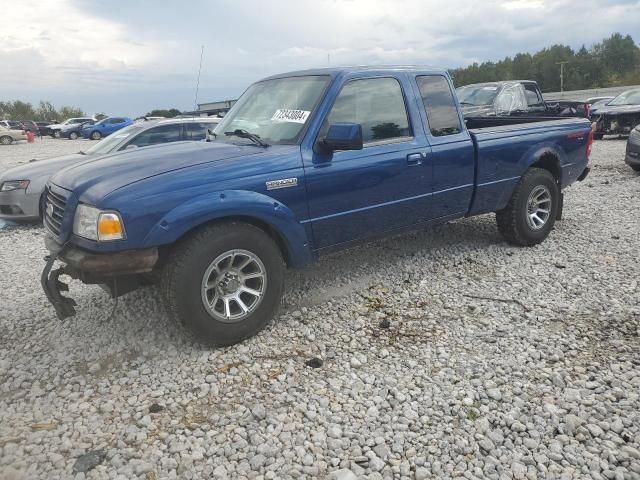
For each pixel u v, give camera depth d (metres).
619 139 17.08
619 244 5.85
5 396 3.28
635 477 2.48
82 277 3.48
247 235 3.68
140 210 3.31
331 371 3.45
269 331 4.02
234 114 4.80
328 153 4.09
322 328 4.05
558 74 113.75
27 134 33.06
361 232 4.46
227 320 3.67
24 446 2.78
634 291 4.53
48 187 4.11
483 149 5.13
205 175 3.56
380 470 2.57
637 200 7.98
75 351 3.81
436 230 6.64
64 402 3.20
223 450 2.73
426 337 3.87
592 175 10.48
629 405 2.98
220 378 3.39
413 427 2.87
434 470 2.56
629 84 93.56
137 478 2.55
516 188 5.58
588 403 3.02
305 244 4.05
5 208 7.64
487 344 3.74
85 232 3.41
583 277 4.90
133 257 3.34
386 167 4.42
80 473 2.57
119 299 4.68
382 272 5.22
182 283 3.45
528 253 5.66
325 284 4.96
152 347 3.81
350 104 4.30
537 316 4.14
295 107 4.28
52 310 4.59
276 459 2.66
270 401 3.14
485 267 5.28
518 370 3.39
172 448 2.74
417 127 4.71
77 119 42.59
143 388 3.31
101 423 2.98
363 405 3.08
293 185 3.89
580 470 2.54
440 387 3.23
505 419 2.91
